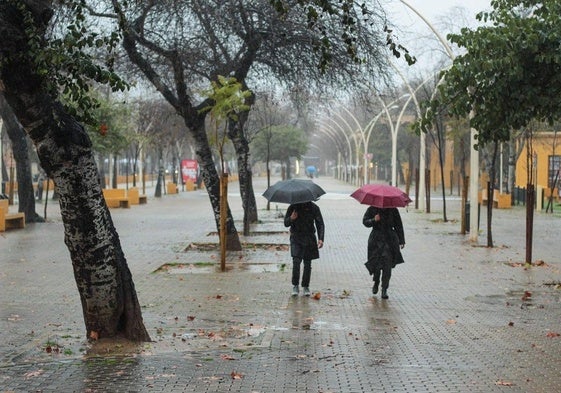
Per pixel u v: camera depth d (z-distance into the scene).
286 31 22.09
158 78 21.55
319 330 11.39
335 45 21.81
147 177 106.69
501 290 15.59
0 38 9.04
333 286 15.97
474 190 25.91
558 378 8.53
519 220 35.44
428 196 40.72
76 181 10.02
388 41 10.55
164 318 12.32
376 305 13.79
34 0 9.16
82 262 10.32
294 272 14.69
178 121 56.28
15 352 9.86
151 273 17.72
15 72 9.26
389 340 10.67
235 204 48.19
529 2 16.69
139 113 53.16
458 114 16.38
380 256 14.48
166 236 27.00
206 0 20.72
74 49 10.18
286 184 14.79
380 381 8.31
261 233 28.12
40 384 8.12
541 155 58.34
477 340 10.72
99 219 10.24
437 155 77.94
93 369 8.81
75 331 11.30
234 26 21.62
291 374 8.59
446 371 8.80
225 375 8.51
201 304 13.67
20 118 9.60
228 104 21.69
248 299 14.26
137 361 9.23
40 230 29.11
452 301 14.27
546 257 21.23
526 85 15.54
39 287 15.63
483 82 15.84
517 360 9.44
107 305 10.41
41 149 9.82
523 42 15.09
